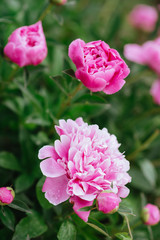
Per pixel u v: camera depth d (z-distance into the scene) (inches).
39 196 24.2
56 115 29.3
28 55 24.4
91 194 22.1
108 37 40.0
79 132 23.0
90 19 44.1
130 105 37.4
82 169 22.3
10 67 30.0
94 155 22.6
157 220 26.4
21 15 32.9
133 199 32.0
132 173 33.5
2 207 23.2
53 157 22.7
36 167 27.5
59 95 31.7
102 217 26.4
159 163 35.8
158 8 46.3
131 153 33.5
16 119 31.4
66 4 30.5
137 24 48.1
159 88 37.4
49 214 25.9
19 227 24.5
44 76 33.5
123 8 50.8
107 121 34.5
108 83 23.3
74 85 26.7
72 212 23.4
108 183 22.2
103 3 45.3
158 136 35.3
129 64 37.9
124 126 36.4
